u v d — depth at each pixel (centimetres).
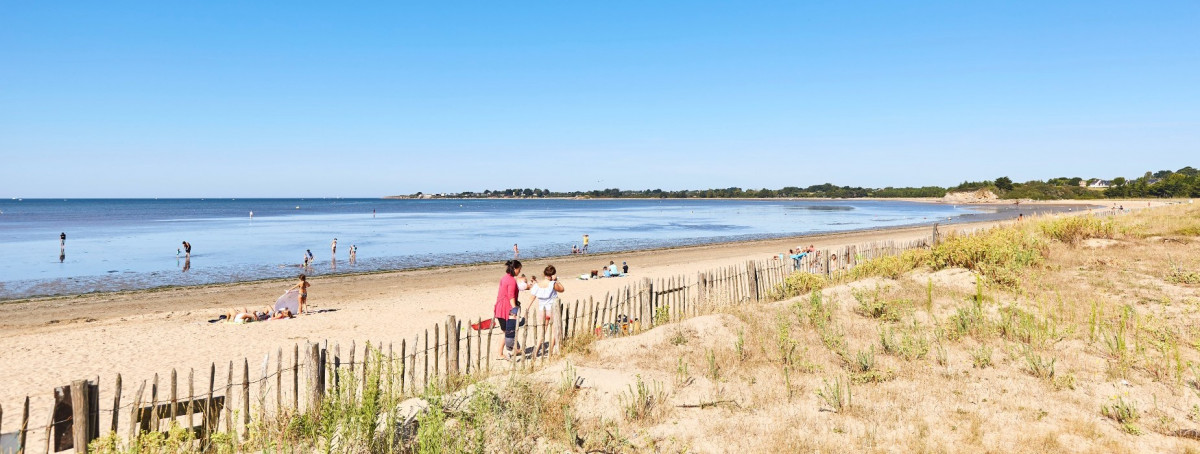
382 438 593
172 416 570
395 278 2839
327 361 698
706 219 9981
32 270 3253
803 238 5256
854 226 7456
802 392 747
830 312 1107
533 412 672
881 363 846
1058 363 812
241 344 1327
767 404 709
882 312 1123
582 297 2058
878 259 1680
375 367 663
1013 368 802
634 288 1146
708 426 651
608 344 975
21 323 1742
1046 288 1220
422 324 1579
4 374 1079
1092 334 895
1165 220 2203
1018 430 612
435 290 2409
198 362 1170
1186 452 557
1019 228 2077
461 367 952
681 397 740
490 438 612
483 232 6788
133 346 1302
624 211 15075
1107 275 1284
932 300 1196
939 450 572
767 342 970
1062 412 656
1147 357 808
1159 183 15688
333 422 584
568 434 624
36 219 10050
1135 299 1099
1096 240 1761
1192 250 1523
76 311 1955
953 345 912
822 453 577
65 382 1034
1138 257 1458
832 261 1928
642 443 614
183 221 9488
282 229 7350
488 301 2045
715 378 802
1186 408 659
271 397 807
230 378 623
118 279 2869
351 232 6775
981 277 1337
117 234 6334
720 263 3328
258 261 3756
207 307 2044
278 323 1588
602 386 779
